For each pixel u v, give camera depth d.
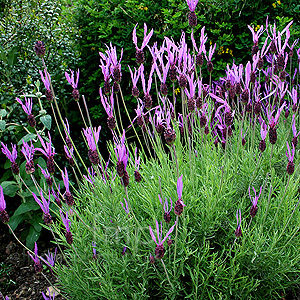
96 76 3.83
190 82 1.77
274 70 2.60
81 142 3.72
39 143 3.02
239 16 3.58
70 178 3.48
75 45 3.98
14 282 2.60
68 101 3.78
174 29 3.64
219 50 3.67
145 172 2.25
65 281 1.93
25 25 3.56
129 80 3.91
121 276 1.84
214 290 1.86
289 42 3.56
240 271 1.87
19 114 3.15
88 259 1.92
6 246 3.00
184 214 1.77
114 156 2.26
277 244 1.93
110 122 1.84
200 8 3.75
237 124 2.86
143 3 3.71
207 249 1.79
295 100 2.27
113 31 3.90
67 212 1.89
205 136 2.35
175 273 1.73
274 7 3.63
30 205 2.64
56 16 3.92
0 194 1.54
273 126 1.70
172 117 2.36
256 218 2.04
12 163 1.71
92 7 3.92
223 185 1.98
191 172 1.96
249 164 2.16
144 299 1.79
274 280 1.85
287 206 1.91
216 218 1.83
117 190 2.03
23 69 3.36
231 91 2.46
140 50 1.73
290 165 1.72
